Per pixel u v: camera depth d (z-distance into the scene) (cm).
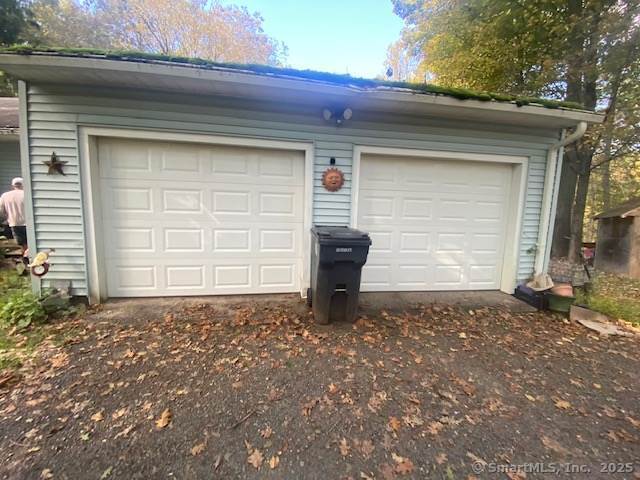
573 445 207
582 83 787
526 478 180
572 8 730
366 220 485
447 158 481
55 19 1495
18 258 564
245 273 465
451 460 191
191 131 407
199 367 282
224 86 365
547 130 499
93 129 388
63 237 402
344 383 266
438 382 274
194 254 448
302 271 468
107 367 277
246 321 381
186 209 438
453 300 486
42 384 251
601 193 1508
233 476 176
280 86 357
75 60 311
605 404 253
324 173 447
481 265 532
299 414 227
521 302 489
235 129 417
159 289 446
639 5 629
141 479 172
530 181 507
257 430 211
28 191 388
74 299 412
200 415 222
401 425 220
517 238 515
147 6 1659
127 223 426
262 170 448
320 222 459
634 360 326
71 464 179
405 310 439
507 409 242
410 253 506
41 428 205
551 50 766
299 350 318
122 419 216
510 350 339
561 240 927
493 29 794
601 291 608
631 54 677
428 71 1086
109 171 412
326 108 422
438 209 504
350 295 379
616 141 833
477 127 476
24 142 379
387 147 458
